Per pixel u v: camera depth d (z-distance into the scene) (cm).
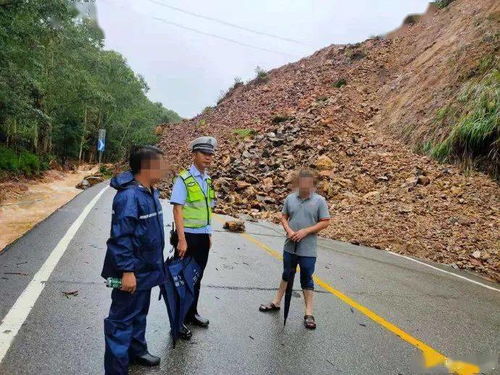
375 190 1317
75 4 1728
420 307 554
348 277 665
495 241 918
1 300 428
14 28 1383
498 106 1286
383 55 2691
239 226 955
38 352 338
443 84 1691
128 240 290
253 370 347
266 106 2945
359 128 1894
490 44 1644
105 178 2361
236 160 1736
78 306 435
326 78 2848
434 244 932
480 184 1185
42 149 3195
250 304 497
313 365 366
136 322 329
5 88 1512
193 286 386
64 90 2980
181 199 389
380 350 410
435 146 1438
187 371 335
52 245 664
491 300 625
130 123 5147
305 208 461
